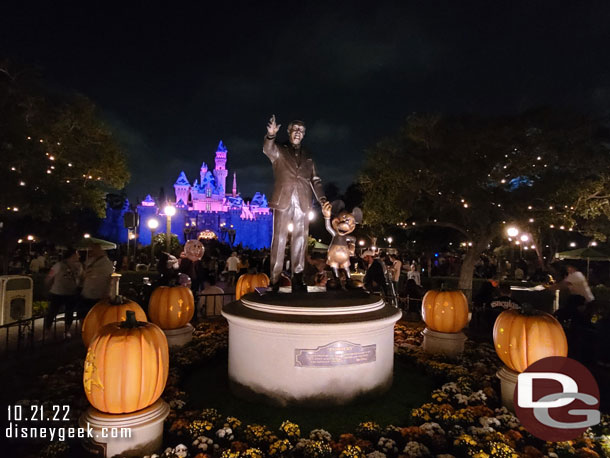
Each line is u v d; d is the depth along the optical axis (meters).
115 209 79.06
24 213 15.14
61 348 7.40
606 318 7.39
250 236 87.25
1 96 13.41
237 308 5.61
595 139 13.29
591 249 17.22
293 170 6.34
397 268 15.41
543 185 13.85
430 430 4.45
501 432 4.53
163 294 7.44
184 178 90.44
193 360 6.64
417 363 6.73
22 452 4.06
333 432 4.54
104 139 19.08
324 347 4.94
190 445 4.28
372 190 16.39
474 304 10.51
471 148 13.84
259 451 4.00
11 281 9.55
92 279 8.38
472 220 16.02
